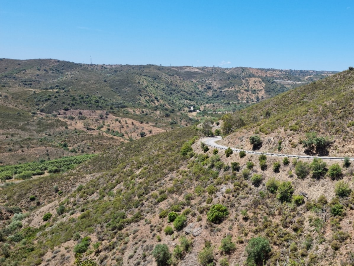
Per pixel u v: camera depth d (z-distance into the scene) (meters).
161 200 38.41
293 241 22.38
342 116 36.56
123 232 35.16
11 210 57.88
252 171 33.47
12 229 48.94
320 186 26.02
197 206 32.66
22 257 38.03
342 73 71.44
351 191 23.47
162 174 46.59
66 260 34.00
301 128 38.62
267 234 24.02
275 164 31.80
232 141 48.25
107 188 53.19
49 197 62.66
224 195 31.62
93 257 32.62
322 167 27.36
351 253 18.78
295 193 26.98
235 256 23.58
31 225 50.66
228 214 28.72
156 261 26.88
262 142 41.19
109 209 43.34
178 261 26.06
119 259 30.06
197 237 27.59
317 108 42.69
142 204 39.97
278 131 41.00
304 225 23.27
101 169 73.19
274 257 21.56
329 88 66.94
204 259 24.12
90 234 38.06
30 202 62.16
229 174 35.56
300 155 33.94
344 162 26.84
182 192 37.75
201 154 45.44
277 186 28.72
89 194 54.75
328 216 22.67
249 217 26.86
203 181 37.19
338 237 20.38
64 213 50.06
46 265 34.16
